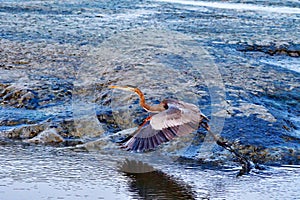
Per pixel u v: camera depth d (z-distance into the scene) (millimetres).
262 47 22203
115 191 10234
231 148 11773
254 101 15281
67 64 18156
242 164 11727
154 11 30812
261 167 11664
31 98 15141
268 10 33562
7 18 26109
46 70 17500
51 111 14430
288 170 11562
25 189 10234
